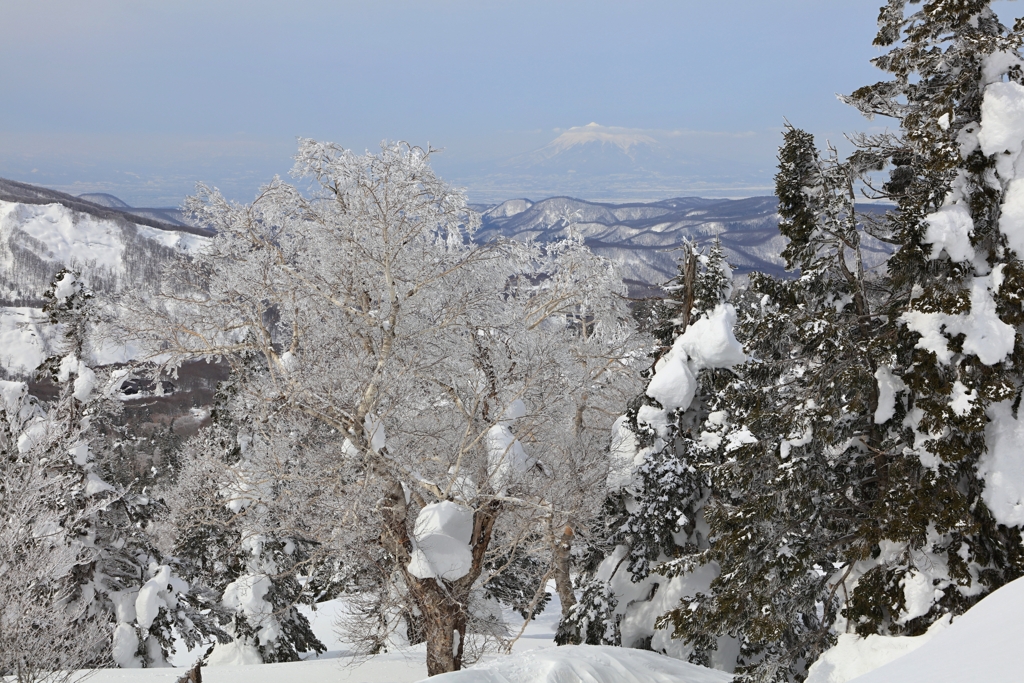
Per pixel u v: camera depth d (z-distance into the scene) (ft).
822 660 42.39
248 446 78.02
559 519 67.05
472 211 69.31
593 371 90.22
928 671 19.98
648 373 87.61
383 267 64.34
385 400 65.72
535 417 66.49
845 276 49.75
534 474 67.92
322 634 116.37
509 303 73.36
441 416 70.85
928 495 41.27
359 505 59.47
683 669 46.93
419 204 65.41
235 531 79.82
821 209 48.93
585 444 77.41
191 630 82.33
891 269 44.70
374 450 60.18
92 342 77.41
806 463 45.78
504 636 77.82
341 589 74.84
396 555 62.34
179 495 72.08
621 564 69.77
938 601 41.24
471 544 64.59
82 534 76.13
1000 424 41.93
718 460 62.95
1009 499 40.22
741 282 78.54
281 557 85.97
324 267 66.64
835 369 47.80
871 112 51.72
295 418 64.23
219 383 80.18
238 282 65.62
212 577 91.09
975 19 44.88
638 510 66.54
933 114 44.39
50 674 53.36
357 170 64.95
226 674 70.54
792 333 50.83
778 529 46.39
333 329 67.10
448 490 62.85
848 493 48.57
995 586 40.70
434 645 61.77
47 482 59.36
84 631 63.52
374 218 64.08
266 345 66.28
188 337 67.36
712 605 48.98
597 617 66.90
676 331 77.92
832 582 49.96
